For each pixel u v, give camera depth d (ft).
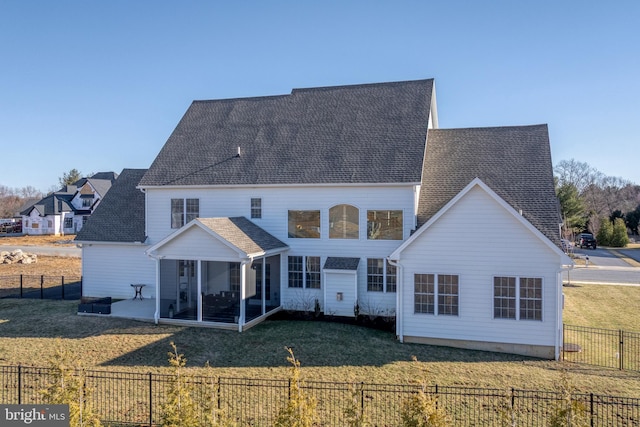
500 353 53.72
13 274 112.27
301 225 72.23
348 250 69.97
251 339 57.06
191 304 74.49
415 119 75.15
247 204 74.79
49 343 55.36
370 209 68.69
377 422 35.50
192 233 62.85
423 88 81.20
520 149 72.69
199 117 90.12
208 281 78.13
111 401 39.06
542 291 52.70
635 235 222.89
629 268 123.65
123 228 82.89
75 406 29.60
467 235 55.06
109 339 56.90
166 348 53.52
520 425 35.40
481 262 54.65
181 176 78.07
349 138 75.56
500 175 68.85
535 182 65.92
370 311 68.90
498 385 43.32
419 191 69.36
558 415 27.63
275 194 73.31
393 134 73.67
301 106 85.30
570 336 61.11
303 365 48.24
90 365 48.08
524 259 53.26
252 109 88.33
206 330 60.90
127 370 46.62
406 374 46.11
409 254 57.06
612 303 80.89
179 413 29.14
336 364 48.73
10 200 344.90
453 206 55.42
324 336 58.29
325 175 70.44
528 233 53.06
